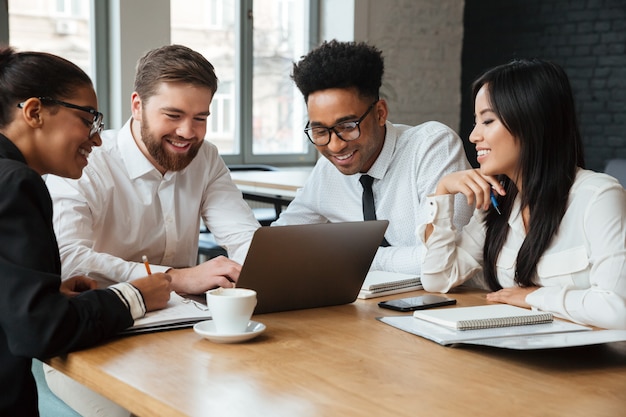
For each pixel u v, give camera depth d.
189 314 1.58
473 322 1.51
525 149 1.84
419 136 2.44
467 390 1.18
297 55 6.18
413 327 1.54
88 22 4.99
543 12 6.37
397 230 2.46
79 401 1.86
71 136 1.53
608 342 1.35
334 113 2.19
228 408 1.10
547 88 1.82
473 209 2.35
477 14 6.72
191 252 2.46
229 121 5.89
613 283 1.66
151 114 2.09
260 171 4.89
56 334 1.34
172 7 5.47
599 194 1.77
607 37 6.08
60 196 2.14
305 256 1.68
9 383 1.38
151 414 1.15
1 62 1.50
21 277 1.34
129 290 1.53
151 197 2.31
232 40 5.82
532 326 1.53
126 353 1.37
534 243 1.84
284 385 1.20
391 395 1.15
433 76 6.64
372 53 2.22
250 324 1.56
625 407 1.11
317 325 1.59
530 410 1.10
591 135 6.24
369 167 2.44
